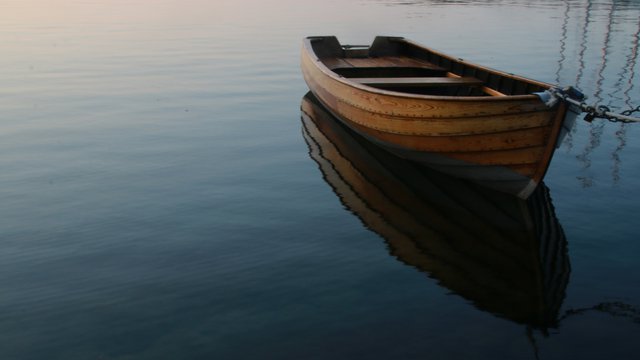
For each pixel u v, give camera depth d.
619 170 7.88
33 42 18.25
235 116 10.89
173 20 23.77
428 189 7.37
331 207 6.84
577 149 8.73
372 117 7.91
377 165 8.30
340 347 4.27
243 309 4.77
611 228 6.19
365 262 5.54
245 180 7.73
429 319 4.61
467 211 6.69
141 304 4.84
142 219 6.50
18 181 7.60
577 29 22.12
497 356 4.15
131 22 23.05
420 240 6.00
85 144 9.16
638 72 14.45
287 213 6.68
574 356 4.14
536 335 4.39
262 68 15.12
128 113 10.97
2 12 25.12
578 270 5.36
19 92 12.37
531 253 5.69
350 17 24.86
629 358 4.11
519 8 29.33
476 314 4.68
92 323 4.58
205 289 5.07
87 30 20.84
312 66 10.41
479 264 5.50
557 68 14.90
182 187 7.46
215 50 17.41
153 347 4.28
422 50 11.51
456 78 9.02
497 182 6.95
